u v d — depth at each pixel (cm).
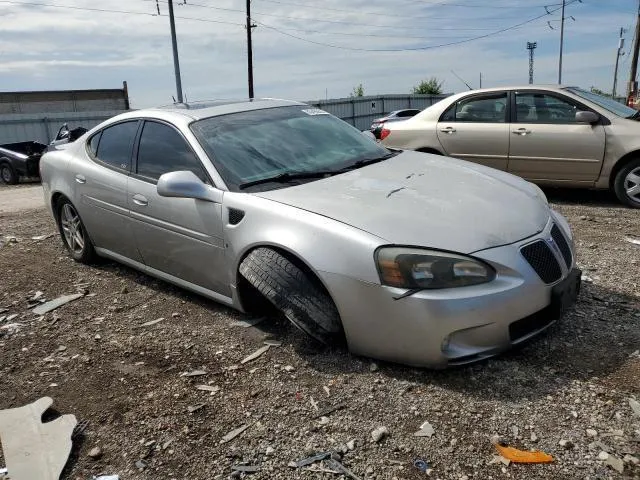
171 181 372
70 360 357
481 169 423
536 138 730
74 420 290
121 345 372
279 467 249
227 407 295
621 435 254
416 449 254
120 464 259
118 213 456
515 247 307
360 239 305
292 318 325
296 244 322
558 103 729
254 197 358
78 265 545
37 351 372
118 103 4600
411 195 347
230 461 255
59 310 439
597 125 700
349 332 314
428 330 291
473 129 771
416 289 292
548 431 260
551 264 318
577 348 329
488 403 282
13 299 466
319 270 313
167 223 409
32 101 4262
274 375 321
